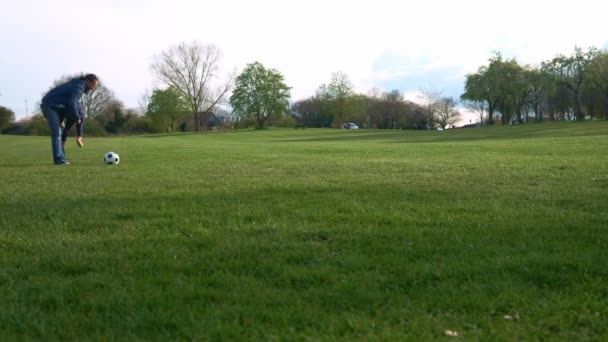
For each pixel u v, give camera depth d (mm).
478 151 17828
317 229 4227
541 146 20094
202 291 2797
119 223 4512
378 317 2465
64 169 10062
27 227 4348
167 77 76625
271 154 16625
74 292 2812
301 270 3137
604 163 10984
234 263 3311
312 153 17344
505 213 4891
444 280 2994
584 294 2734
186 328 2336
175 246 3742
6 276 3082
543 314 2496
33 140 32750
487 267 3176
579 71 65625
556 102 73688
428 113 95500
